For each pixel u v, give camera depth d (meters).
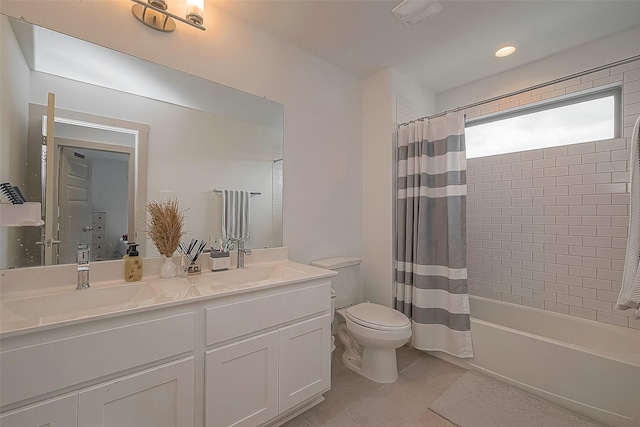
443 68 2.43
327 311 1.58
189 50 1.59
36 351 0.80
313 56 2.21
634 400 1.38
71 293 1.12
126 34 1.39
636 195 1.40
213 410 1.13
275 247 1.95
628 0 1.64
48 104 1.20
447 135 2.10
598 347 1.88
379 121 2.49
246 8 1.70
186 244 1.56
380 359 1.83
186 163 1.58
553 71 2.23
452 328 2.02
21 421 0.78
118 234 1.36
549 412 1.53
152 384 1.00
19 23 1.15
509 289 2.43
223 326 1.17
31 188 1.16
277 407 1.34
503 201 2.47
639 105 1.85
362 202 2.62
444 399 1.64
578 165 2.08
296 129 2.09
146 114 1.45
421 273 2.15
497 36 1.99
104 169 1.33
